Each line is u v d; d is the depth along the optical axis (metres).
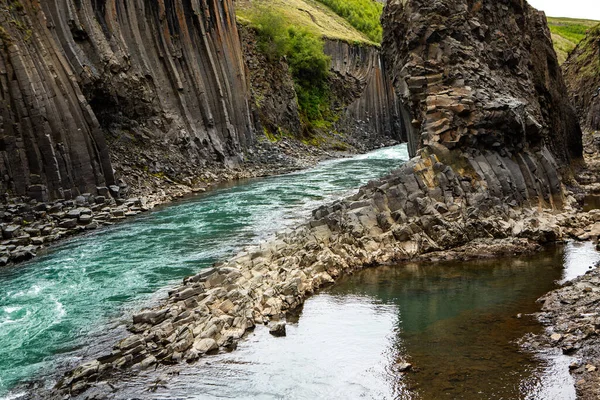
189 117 54.50
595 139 61.28
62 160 36.19
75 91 38.88
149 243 29.12
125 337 17.47
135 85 48.34
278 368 15.00
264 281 20.86
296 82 87.12
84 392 14.15
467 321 17.36
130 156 46.56
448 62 33.78
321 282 21.88
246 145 64.38
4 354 16.61
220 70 61.22
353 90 96.94
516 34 39.69
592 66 79.62
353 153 82.44
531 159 32.47
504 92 34.66
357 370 14.59
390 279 22.38
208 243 28.66
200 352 16.02
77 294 21.67
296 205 38.09
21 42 35.69
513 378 13.44
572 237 27.55
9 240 28.84
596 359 13.85
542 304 18.28
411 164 29.25
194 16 57.53
